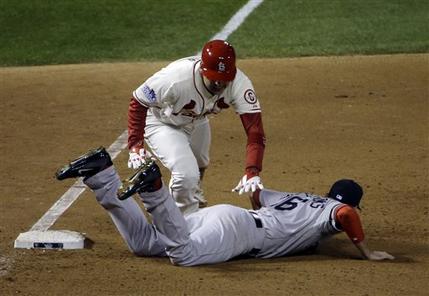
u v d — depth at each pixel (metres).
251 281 27.56
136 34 63.69
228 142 44.00
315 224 29.88
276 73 55.09
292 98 50.69
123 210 29.23
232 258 29.75
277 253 30.03
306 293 26.55
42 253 30.34
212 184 38.12
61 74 55.97
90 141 44.38
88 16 66.56
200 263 29.02
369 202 35.69
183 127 31.92
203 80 30.11
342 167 40.00
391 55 58.00
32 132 45.84
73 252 30.44
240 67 56.22
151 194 27.95
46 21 65.94
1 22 65.94
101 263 29.34
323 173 39.25
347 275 28.12
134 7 67.81
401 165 40.25
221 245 29.11
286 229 29.80
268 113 48.25
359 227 29.44
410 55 57.81
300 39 61.69
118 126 46.62
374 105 49.41
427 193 36.69
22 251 30.48
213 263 29.23
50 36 63.69
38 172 40.00
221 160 41.31
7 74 56.44
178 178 30.91
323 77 54.25
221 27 64.38
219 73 29.28
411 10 66.56
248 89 30.19
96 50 61.06
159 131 31.59
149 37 63.09
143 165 27.92
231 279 27.77
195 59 30.78
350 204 30.39
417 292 26.75
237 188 29.25
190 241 28.73
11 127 46.69
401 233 32.56
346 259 29.91
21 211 35.12
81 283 27.52
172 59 58.88
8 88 53.47
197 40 62.31
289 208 30.14
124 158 41.78
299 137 44.47
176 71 30.25
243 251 29.59
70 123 47.22
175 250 28.64
